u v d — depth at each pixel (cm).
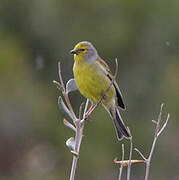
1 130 1805
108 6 1908
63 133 1795
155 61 1884
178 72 1830
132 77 1870
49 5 1934
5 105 1806
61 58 1922
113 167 1697
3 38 1939
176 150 1722
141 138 1738
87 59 928
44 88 1888
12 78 1844
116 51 1886
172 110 1753
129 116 1805
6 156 1817
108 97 945
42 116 1816
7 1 2008
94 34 1902
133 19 1903
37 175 1778
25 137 1812
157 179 1717
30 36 1964
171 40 1888
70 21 1922
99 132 1697
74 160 741
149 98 1833
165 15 1897
